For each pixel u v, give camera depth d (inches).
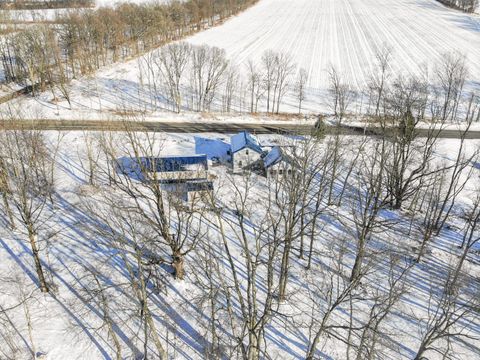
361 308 1535.4
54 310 1464.1
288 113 3425.2
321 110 3508.9
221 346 1358.3
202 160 2175.2
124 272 1636.3
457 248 1934.1
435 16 6998.0
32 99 3331.7
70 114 3083.2
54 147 2516.0
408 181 2017.7
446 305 1208.2
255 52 5059.1
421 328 1469.0
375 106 3454.7
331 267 1722.4
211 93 3622.0
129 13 4987.7
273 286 1590.8
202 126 3100.4
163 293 1549.0
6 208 1777.8
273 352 1363.2
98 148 2421.3
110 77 3956.7
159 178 2022.6
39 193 1985.7
